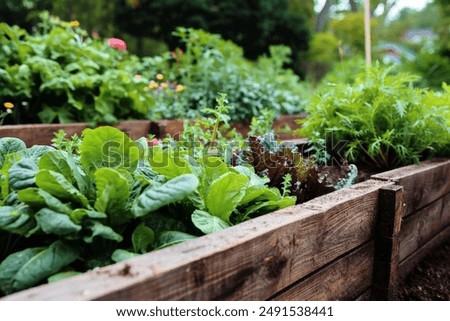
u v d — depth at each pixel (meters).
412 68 9.44
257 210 1.37
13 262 0.99
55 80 2.91
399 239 1.81
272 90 4.66
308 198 1.74
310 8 14.59
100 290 0.80
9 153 1.41
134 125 3.04
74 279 0.84
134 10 11.22
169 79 4.57
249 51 11.75
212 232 1.14
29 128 2.47
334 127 2.32
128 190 1.11
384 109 2.31
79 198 1.10
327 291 1.37
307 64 13.95
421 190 1.99
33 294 0.78
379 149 2.21
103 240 1.12
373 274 1.64
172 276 0.89
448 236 2.45
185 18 10.95
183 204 1.30
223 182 1.23
